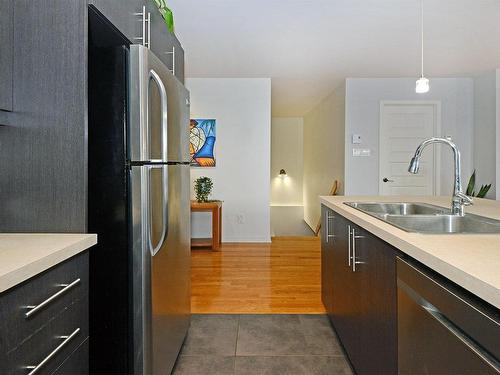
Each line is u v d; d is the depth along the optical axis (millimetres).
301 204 8953
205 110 5195
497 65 4609
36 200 1253
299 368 1945
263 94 5188
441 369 846
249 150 5211
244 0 2896
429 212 2059
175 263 1862
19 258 877
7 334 766
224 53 4121
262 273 3727
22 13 1245
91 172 1406
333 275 2307
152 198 1471
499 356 639
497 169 4801
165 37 2076
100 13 1289
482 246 994
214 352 2123
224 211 5246
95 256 1419
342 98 5414
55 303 964
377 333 1395
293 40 3732
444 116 5309
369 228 1445
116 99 1403
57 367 972
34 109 1249
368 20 3260
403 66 4645
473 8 3025
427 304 935
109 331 1425
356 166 5309
